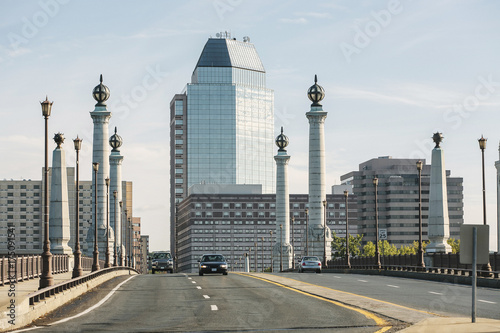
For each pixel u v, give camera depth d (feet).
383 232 258.98
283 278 177.58
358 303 102.17
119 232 448.24
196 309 97.81
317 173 413.59
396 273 216.33
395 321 79.97
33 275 176.96
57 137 269.85
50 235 266.36
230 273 230.48
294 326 76.84
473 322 67.67
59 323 82.17
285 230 519.60
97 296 124.06
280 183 522.47
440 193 258.16
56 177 268.00
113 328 76.89
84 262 268.00
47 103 122.93
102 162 391.45
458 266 194.29
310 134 416.46
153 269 299.17
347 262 305.94
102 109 393.91
